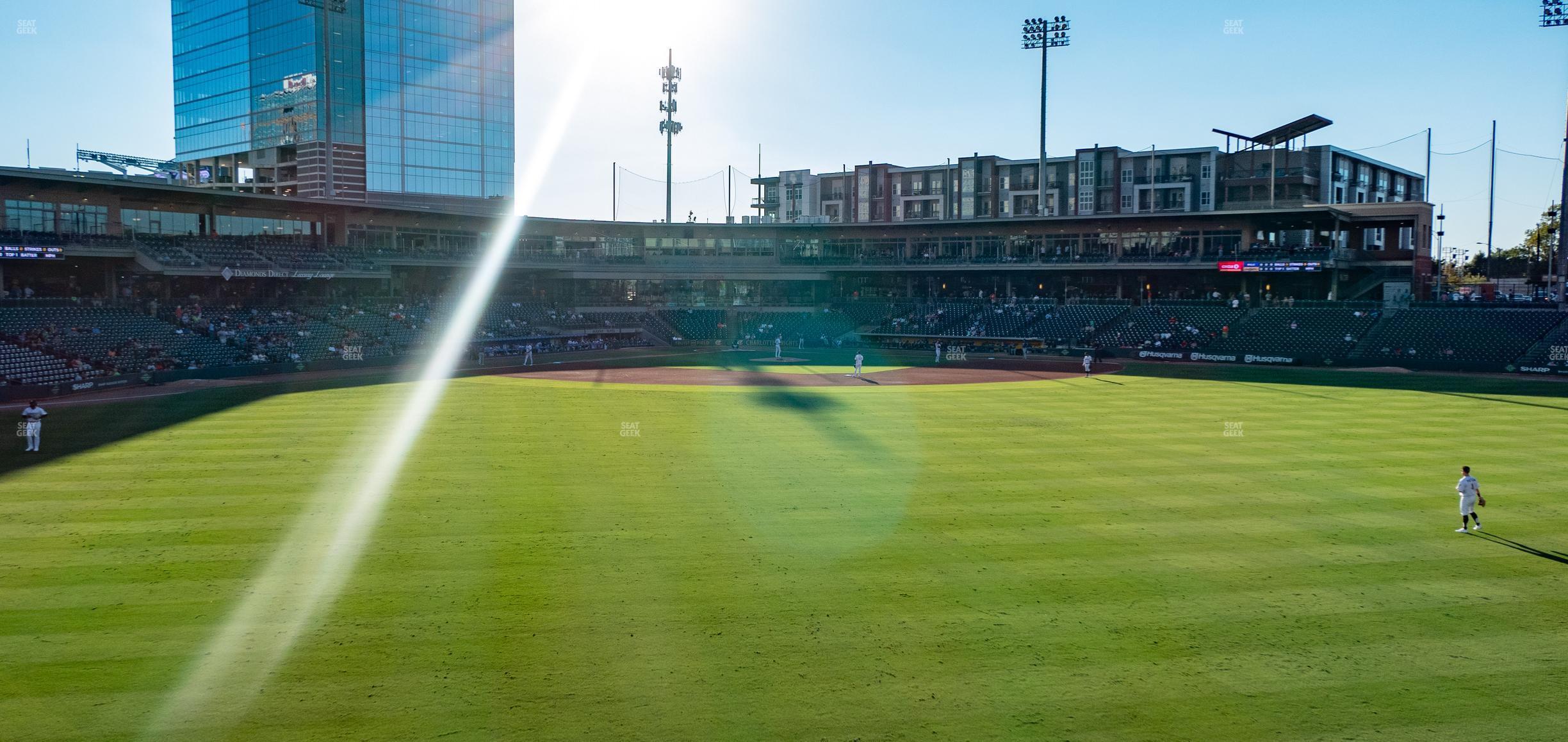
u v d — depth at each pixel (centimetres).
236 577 2069
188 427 4106
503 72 13038
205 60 12225
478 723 1441
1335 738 1407
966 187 12800
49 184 6925
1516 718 1462
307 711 1479
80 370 5812
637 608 1906
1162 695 1541
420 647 1714
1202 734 1416
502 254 10312
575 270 10644
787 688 1562
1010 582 2062
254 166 11719
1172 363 8212
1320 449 3622
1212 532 2445
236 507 2662
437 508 2664
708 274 11219
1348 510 2673
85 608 1883
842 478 3091
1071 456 3494
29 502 2702
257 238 8475
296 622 1827
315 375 6769
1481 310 7969
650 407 4928
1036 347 9288
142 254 7175
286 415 4525
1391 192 13100
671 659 1672
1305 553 2272
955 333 10125
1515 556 2252
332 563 2170
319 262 8462
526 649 1709
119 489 2878
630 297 11300
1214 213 9219
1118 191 11831
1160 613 1886
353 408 4844
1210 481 3055
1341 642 1747
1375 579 2089
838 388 6034
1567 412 4691
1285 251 9244
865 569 2148
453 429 4112
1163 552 2278
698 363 8175
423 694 1534
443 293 9888
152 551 2247
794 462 3362
